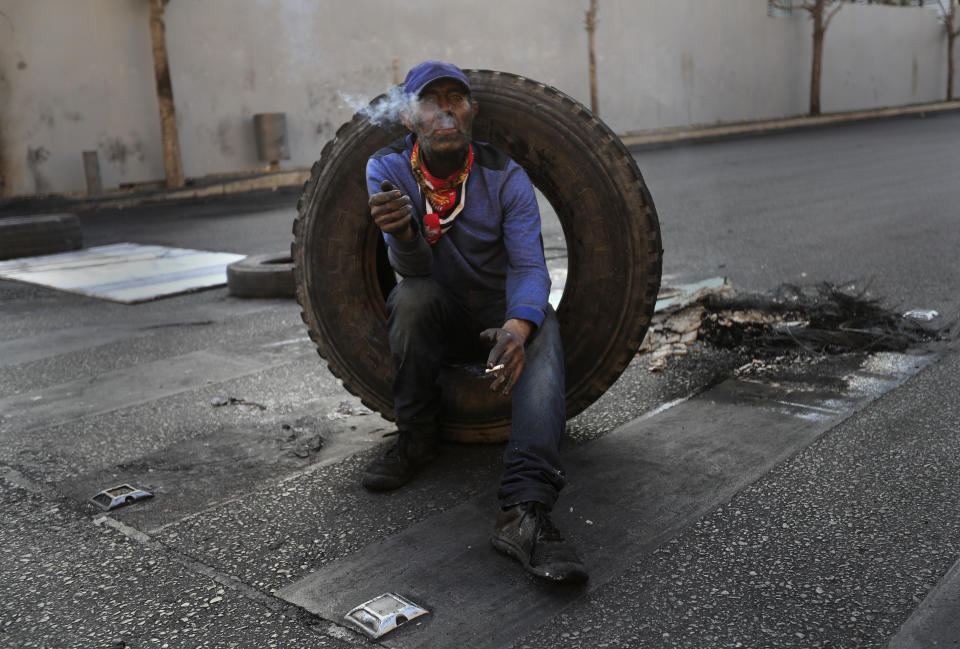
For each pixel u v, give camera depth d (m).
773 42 26.50
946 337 4.08
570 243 2.92
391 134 2.96
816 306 4.50
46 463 3.13
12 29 12.88
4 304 6.29
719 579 2.12
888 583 2.06
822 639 1.86
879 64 31.20
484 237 2.70
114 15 13.79
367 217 3.04
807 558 2.19
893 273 5.61
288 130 16.12
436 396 2.89
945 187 10.38
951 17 33.91
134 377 4.19
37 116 13.25
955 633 1.85
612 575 2.16
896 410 3.19
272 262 6.50
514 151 2.88
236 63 15.30
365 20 16.88
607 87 21.86
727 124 24.94
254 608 2.11
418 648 1.90
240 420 3.49
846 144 18.66
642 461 2.86
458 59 18.52
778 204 9.68
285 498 2.73
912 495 2.50
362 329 3.09
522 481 2.26
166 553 2.41
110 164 14.04
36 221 8.57
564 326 2.94
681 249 7.07
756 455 2.85
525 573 2.19
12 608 2.17
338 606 2.09
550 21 20.17
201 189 14.09
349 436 3.26
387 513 2.59
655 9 22.62
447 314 2.78
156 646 1.97
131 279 6.98
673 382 3.67
